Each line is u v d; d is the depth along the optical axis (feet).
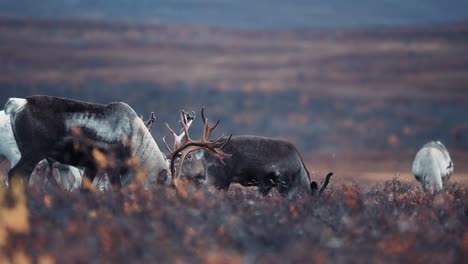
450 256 111.86
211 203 137.80
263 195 185.26
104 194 144.66
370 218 134.41
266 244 117.80
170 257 107.55
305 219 131.13
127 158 168.66
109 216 124.16
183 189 154.20
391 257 110.42
